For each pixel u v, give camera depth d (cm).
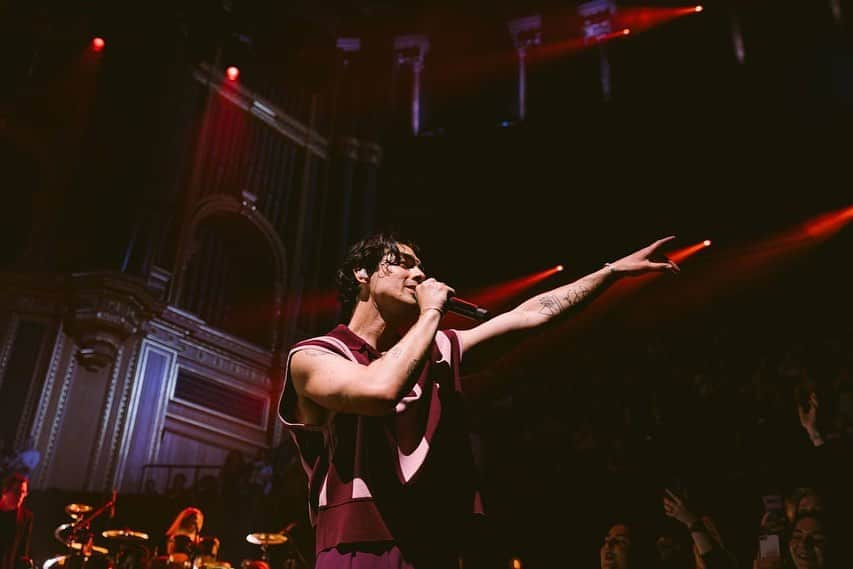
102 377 1178
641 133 1595
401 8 1794
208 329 1336
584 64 1705
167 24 1342
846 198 1358
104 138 1276
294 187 1584
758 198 1448
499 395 1229
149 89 1317
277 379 1425
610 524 792
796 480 653
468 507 120
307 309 1509
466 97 1772
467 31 1805
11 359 1144
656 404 987
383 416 123
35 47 1307
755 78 1504
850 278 1280
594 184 1619
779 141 1454
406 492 118
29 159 1273
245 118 1511
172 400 1255
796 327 1188
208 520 983
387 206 1689
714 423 895
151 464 1186
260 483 1080
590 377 1172
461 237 1680
